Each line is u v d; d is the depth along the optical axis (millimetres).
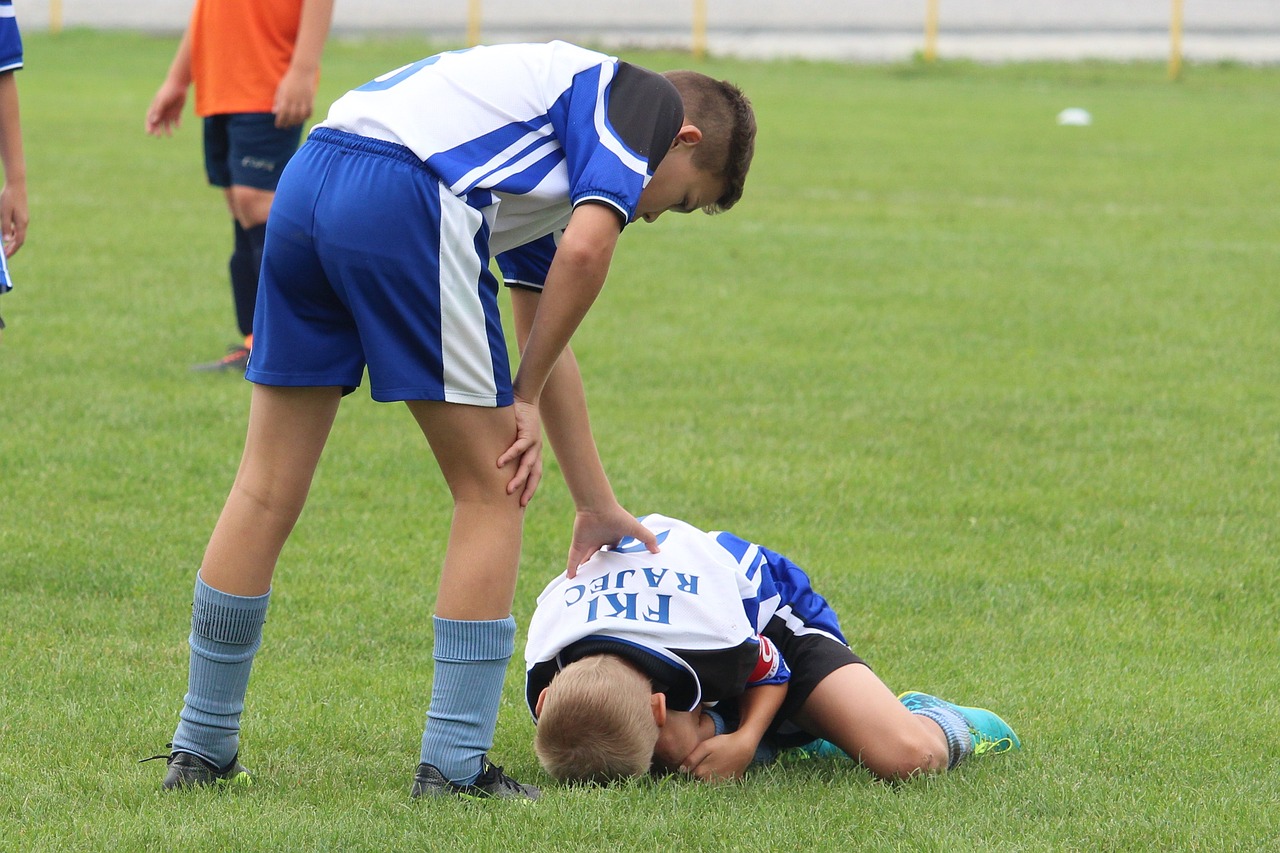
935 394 25406
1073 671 14016
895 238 42344
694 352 28109
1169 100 90438
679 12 139375
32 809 10234
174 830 9820
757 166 58250
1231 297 34406
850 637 14852
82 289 31750
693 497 19484
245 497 10656
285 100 24047
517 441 10523
